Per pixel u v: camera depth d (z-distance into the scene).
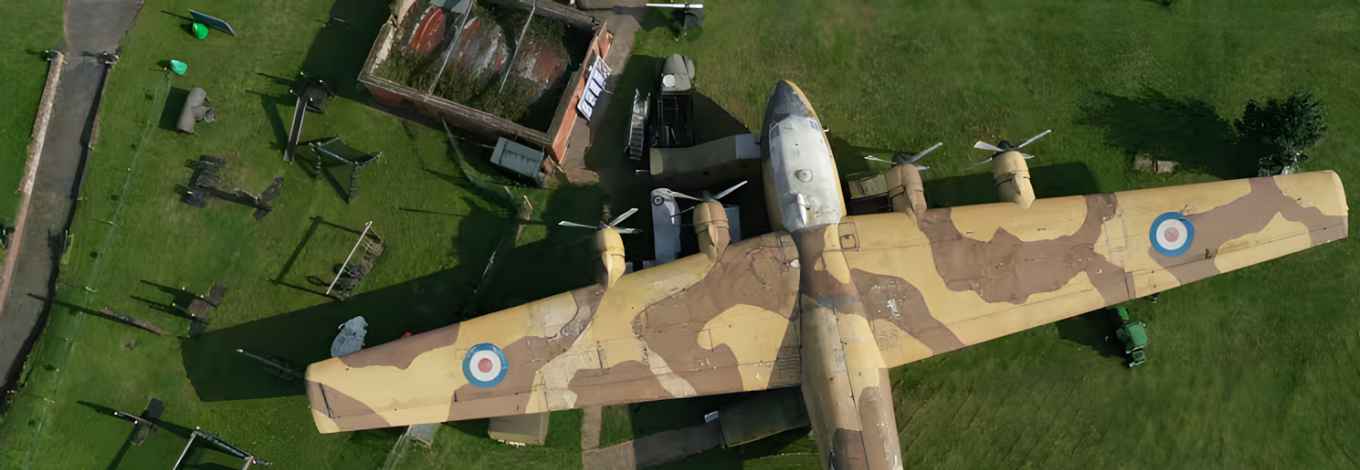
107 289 24.84
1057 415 24.31
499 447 24.00
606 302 21.44
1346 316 24.75
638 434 24.08
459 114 24.19
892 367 21.44
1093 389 24.45
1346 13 26.52
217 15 26.55
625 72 26.34
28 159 25.34
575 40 26.14
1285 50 26.47
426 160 25.64
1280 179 22.19
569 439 24.02
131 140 25.70
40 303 24.89
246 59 26.38
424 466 23.97
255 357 24.30
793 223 22.00
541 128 25.44
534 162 24.14
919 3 26.58
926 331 21.45
